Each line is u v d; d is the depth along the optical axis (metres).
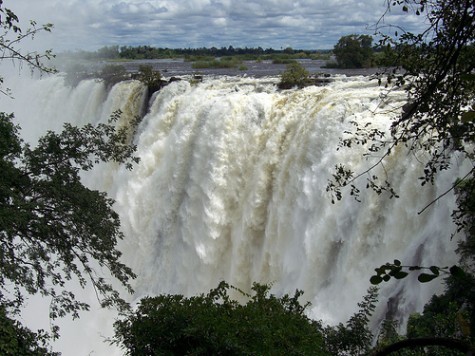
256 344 10.06
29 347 12.38
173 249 28.61
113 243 14.94
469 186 8.07
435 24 6.10
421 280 3.84
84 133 15.52
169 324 10.94
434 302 13.48
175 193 28.78
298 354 10.06
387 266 3.96
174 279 28.16
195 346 10.74
